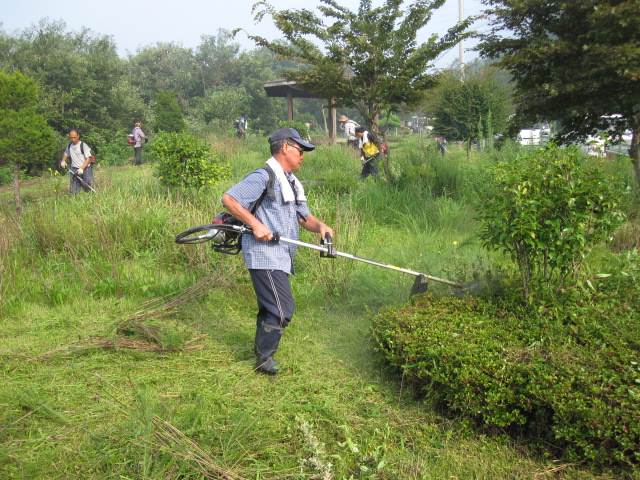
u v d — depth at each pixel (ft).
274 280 12.31
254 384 12.01
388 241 22.89
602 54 21.02
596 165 12.76
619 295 11.97
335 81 32.40
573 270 11.92
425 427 10.28
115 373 12.57
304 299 17.28
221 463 9.11
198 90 167.02
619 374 9.31
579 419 8.84
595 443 8.88
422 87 33.22
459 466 9.22
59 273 19.16
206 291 17.30
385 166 33.50
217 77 164.96
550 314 11.52
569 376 9.44
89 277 18.93
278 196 12.38
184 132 30.04
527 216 11.26
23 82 37.88
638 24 20.38
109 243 21.29
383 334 12.11
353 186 31.19
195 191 30.12
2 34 77.05
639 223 19.85
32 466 9.07
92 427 10.30
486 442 9.78
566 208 11.30
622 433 8.50
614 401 8.86
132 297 17.78
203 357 13.42
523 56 23.07
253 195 12.17
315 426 10.39
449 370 10.36
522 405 9.56
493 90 52.16
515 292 12.72
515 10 23.30
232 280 18.15
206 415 10.66
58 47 78.89
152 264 20.63
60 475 8.97
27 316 16.24
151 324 15.16
